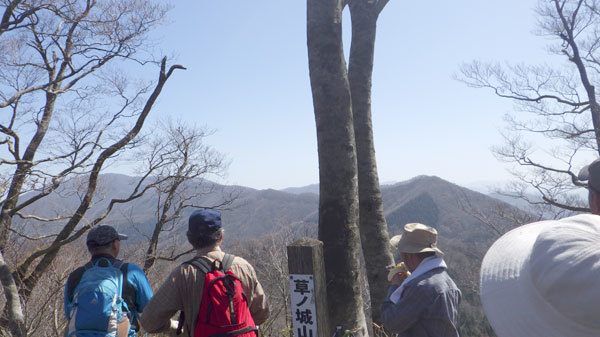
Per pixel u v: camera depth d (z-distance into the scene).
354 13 6.64
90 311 2.39
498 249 1.20
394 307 2.37
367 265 6.18
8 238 8.48
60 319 4.86
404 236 2.46
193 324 2.19
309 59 4.35
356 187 4.14
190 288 2.21
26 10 9.74
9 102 9.21
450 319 2.28
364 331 3.92
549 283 0.89
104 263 2.62
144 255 10.04
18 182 9.17
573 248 0.88
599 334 0.88
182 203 12.08
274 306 6.32
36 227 9.62
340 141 4.11
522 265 1.09
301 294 3.03
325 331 3.03
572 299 0.87
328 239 4.01
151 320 2.24
